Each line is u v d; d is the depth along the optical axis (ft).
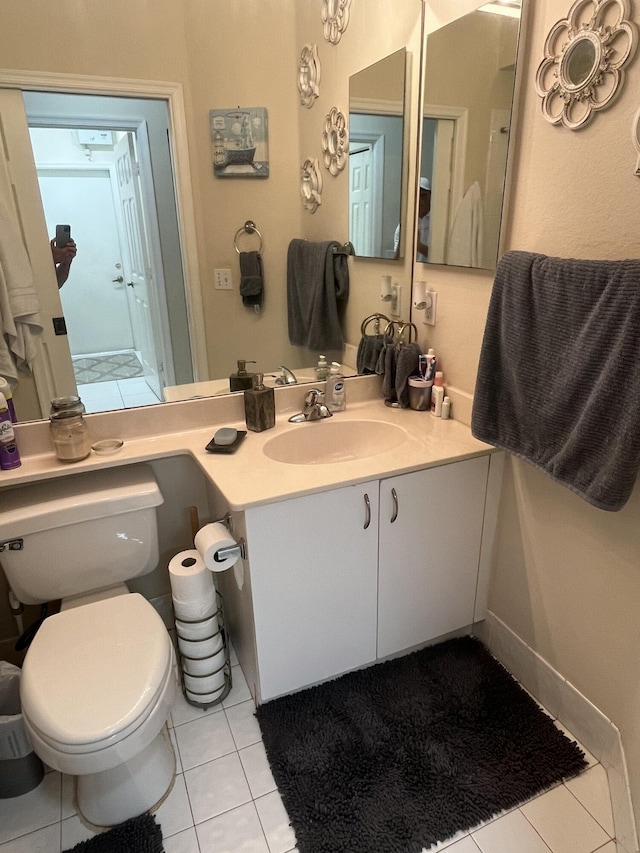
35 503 4.80
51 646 4.37
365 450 5.98
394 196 6.03
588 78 3.85
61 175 4.81
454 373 5.93
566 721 5.20
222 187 5.44
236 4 5.02
